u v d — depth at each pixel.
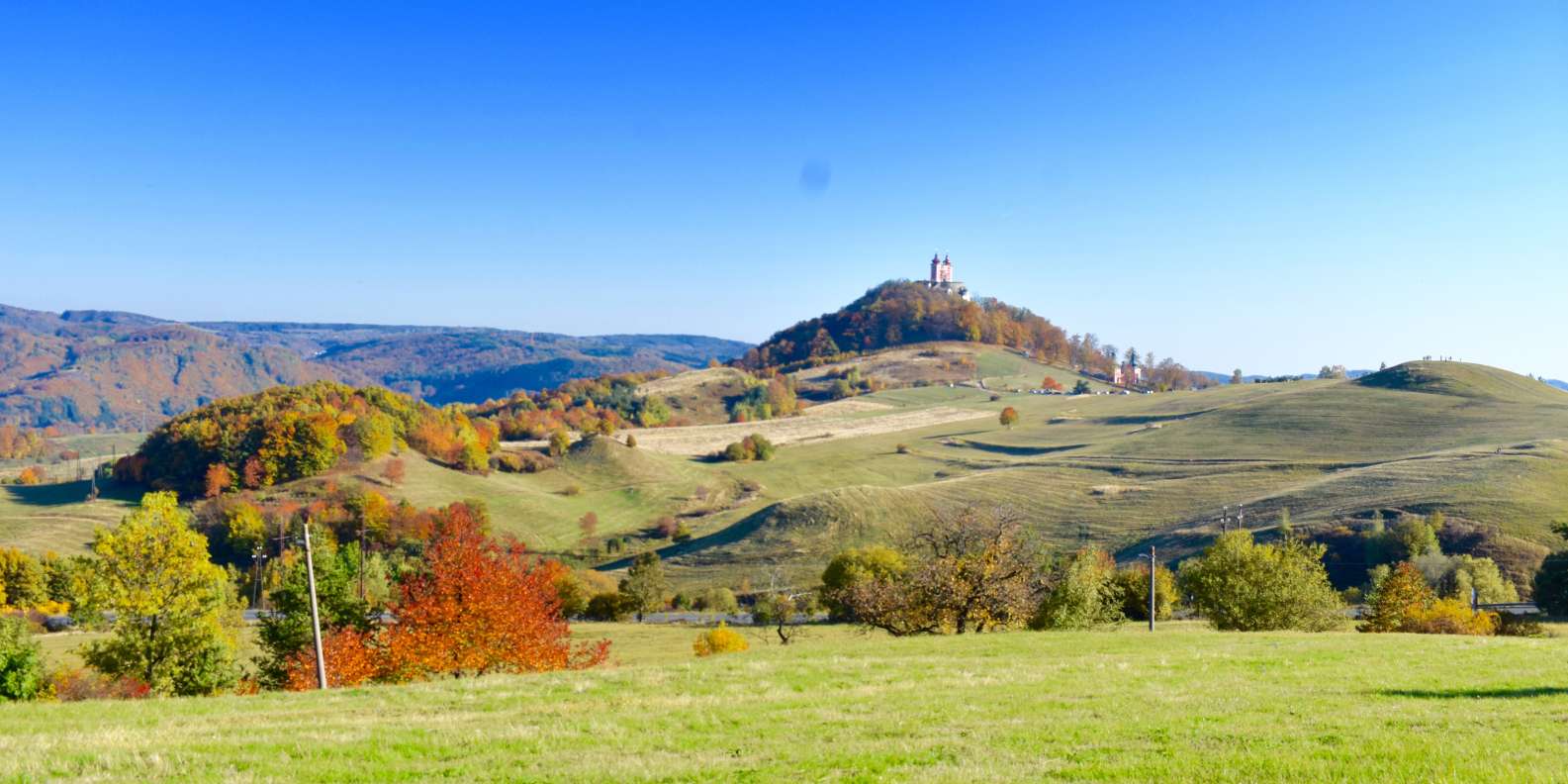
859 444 199.25
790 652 33.22
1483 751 13.07
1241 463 141.88
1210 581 53.59
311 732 17.88
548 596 44.28
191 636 43.84
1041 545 53.34
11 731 19.16
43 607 98.00
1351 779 11.67
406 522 124.75
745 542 124.62
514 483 161.62
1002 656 30.47
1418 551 84.50
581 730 17.81
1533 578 77.06
